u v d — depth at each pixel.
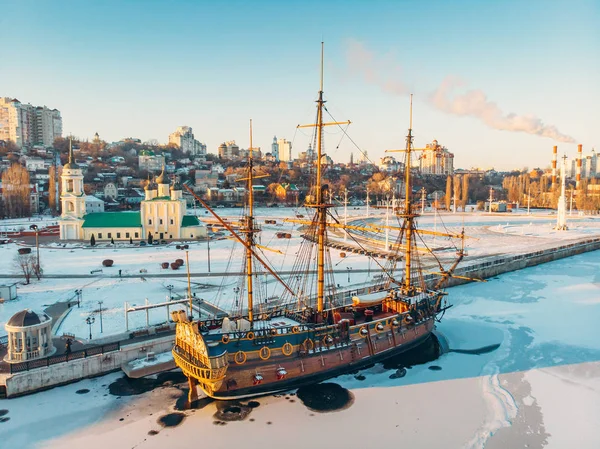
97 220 158.38
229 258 120.38
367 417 46.47
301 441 42.12
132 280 95.38
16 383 49.12
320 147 64.06
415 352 64.25
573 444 41.78
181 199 163.75
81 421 44.91
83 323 66.06
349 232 167.75
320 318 62.00
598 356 62.28
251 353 49.84
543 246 151.00
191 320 52.22
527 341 68.12
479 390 52.56
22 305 75.62
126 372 54.16
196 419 45.84
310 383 54.03
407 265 76.56
